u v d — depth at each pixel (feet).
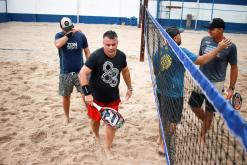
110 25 72.74
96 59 12.51
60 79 16.39
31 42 43.91
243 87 25.59
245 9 75.97
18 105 19.74
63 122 17.30
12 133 15.81
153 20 19.95
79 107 19.69
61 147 14.62
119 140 15.46
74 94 22.16
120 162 13.48
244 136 4.54
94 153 14.16
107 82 12.98
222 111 5.44
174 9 76.69
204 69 14.10
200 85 6.97
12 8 71.67
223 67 13.94
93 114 13.84
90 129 16.57
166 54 12.70
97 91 13.21
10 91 22.33
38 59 33.22
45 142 15.07
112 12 74.95
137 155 14.11
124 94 22.79
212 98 6.05
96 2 74.13
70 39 15.56
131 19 73.97
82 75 12.61
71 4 73.67
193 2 75.97
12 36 48.83
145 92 23.47
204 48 14.11
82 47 16.28
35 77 26.32
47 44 42.70
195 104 13.69
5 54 35.29
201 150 13.20
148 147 14.85
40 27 62.39
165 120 12.92
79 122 17.39
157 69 14.44
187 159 12.02
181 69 12.52
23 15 72.54
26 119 17.63
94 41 46.29
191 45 48.21
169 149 12.01
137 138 15.75
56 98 21.31
